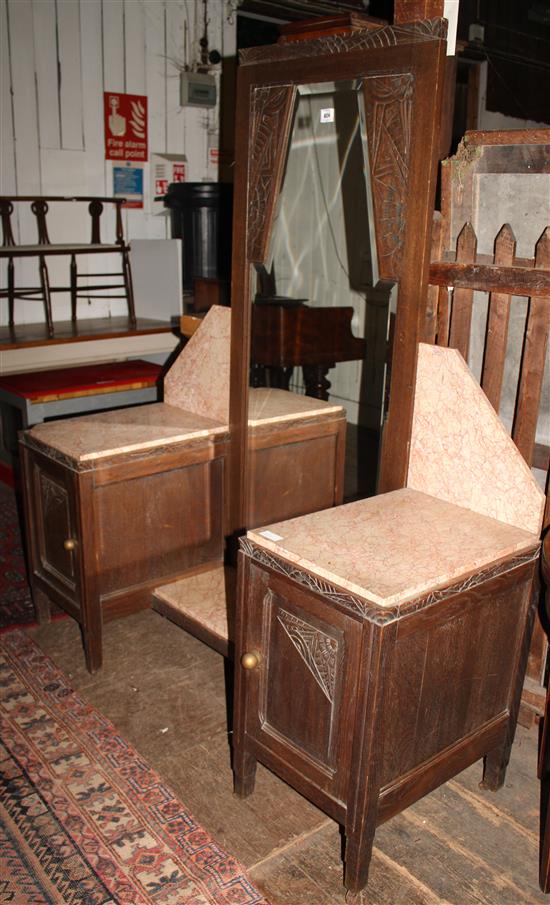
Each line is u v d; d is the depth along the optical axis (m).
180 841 1.72
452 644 1.58
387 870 1.65
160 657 2.45
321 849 1.71
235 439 2.41
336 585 1.47
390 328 1.91
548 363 1.83
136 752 2.00
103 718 2.14
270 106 2.06
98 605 2.28
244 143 2.15
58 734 2.07
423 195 1.75
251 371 2.31
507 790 1.90
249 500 2.45
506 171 1.83
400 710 1.51
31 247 3.92
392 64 1.74
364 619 1.41
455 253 1.92
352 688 1.47
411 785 1.60
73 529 2.23
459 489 1.87
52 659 2.43
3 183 4.23
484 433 1.79
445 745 1.67
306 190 2.07
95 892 1.58
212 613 2.23
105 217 4.66
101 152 4.57
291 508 2.35
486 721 1.76
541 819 1.77
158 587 2.41
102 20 4.39
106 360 4.32
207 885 1.60
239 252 2.24
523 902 1.58
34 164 4.32
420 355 1.88
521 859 1.69
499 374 1.87
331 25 2.26
